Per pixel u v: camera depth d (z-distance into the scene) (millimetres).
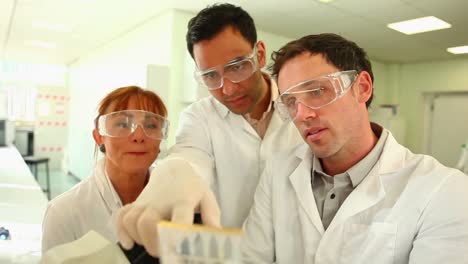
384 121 5875
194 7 3578
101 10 3789
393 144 949
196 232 312
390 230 822
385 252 817
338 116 800
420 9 3438
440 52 5379
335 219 885
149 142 903
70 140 7789
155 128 912
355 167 909
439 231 752
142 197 479
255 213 1060
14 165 3850
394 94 6574
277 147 1232
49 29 4750
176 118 3664
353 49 831
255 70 1074
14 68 7867
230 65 1010
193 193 474
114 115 886
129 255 453
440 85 6094
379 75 6391
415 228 804
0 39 5516
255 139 1273
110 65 5422
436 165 870
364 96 864
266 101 1274
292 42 838
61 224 950
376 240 829
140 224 416
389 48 5180
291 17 3791
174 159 555
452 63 5953
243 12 1035
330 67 787
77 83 7461
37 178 6477
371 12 3561
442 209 767
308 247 914
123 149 889
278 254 980
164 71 3533
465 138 5977
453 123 6121
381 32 4297
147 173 953
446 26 3980
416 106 6402
